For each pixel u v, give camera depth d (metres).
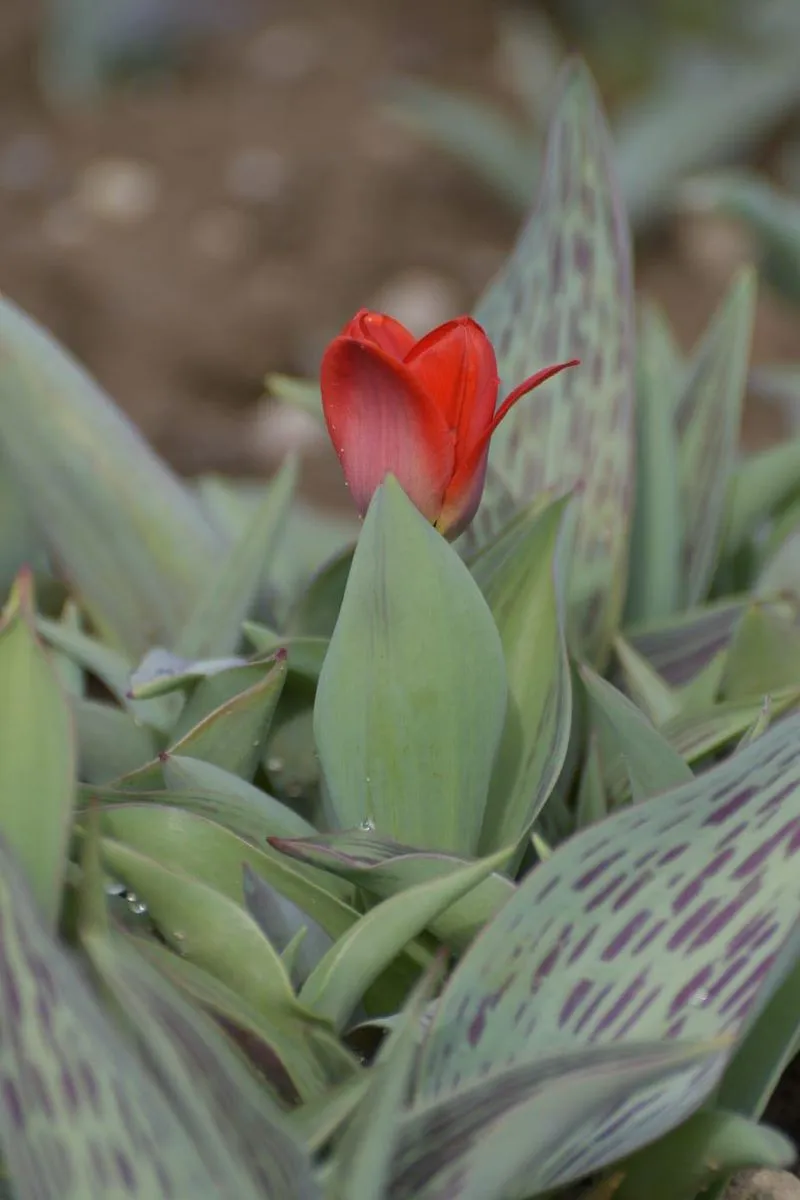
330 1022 0.77
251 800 0.82
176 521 0.95
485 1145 0.73
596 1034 0.76
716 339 0.98
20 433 0.93
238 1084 0.73
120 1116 0.71
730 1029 0.76
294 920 0.80
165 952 0.77
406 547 0.79
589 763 0.86
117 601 0.95
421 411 0.78
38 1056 0.72
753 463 0.99
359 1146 0.72
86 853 0.73
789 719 0.75
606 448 0.92
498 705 0.81
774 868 0.76
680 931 0.77
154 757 0.89
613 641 0.92
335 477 2.43
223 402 2.68
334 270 2.91
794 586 1.01
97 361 2.69
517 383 0.93
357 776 0.81
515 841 0.81
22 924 0.70
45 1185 0.73
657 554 0.95
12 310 0.94
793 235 1.24
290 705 0.87
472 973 0.76
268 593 0.96
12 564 0.99
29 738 0.74
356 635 0.80
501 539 0.85
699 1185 0.78
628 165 2.77
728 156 2.80
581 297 0.93
